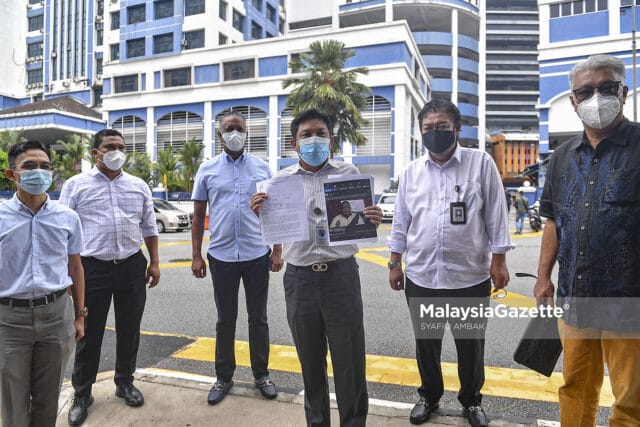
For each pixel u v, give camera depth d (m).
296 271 2.63
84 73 49.44
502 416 2.92
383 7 48.16
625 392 2.06
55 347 2.50
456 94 55.19
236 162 3.49
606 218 2.04
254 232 3.40
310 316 2.61
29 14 52.72
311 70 23.28
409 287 2.92
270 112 34.28
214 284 3.40
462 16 54.72
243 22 42.97
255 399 3.20
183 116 37.34
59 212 2.55
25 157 2.36
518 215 16.19
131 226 3.25
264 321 3.41
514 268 9.03
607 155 2.09
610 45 31.94
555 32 33.84
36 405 2.53
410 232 2.93
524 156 63.16
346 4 49.41
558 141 35.50
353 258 2.68
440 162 2.83
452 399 3.27
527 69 91.00
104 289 3.13
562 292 2.25
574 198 2.18
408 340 4.57
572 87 2.21
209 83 36.00
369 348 4.36
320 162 2.64
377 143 31.56
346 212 2.52
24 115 37.66
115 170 3.24
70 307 2.59
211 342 4.61
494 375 3.66
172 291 6.95
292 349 4.39
